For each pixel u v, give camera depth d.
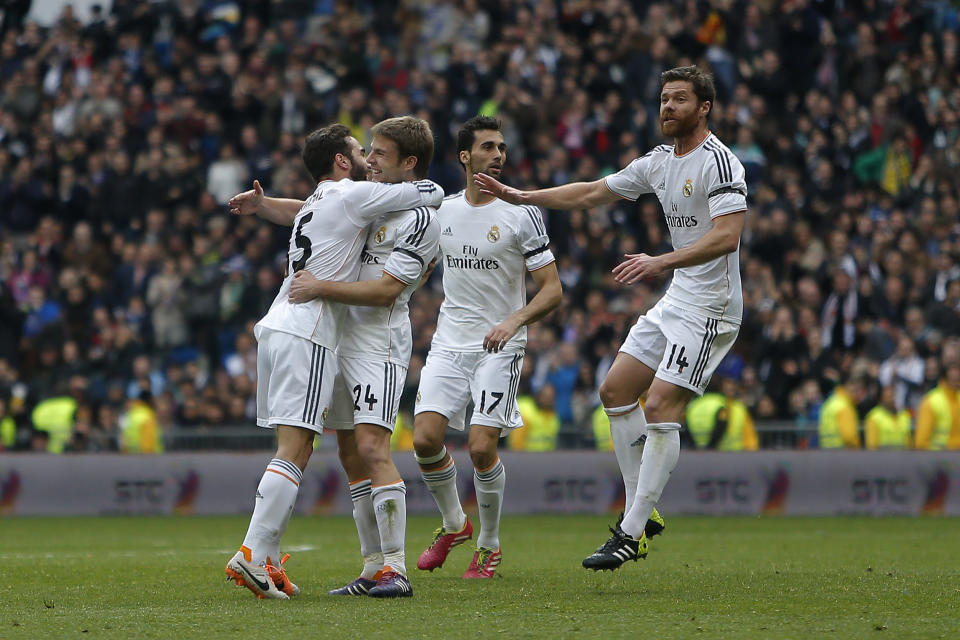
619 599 16.39
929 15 57.44
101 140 54.84
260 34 59.78
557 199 19.92
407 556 25.12
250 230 51.69
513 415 21.36
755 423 42.06
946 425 40.34
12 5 62.25
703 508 40.75
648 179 19.33
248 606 15.55
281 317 16.92
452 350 21.48
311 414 16.67
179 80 58.47
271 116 55.47
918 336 44.03
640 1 58.50
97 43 60.00
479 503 20.67
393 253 17.11
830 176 51.34
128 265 50.53
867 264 47.41
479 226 21.44
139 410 43.09
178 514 41.88
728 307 18.91
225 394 44.53
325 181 17.70
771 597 16.58
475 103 55.00
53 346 47.78
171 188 53.09
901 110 53.81
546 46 57.88
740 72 54.94
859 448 40.91
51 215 53.84
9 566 22.59
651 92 54.53
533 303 20.91
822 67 55.59
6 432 44.06
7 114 57.19
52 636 12.95
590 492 41.44
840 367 44.84
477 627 13.44
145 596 17.16
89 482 41.88
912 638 12.70
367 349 17.23
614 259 49.59
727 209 18.14
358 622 13.87
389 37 61.06
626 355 19.83
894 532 33.00
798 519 39.03
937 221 49.12
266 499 16.41
